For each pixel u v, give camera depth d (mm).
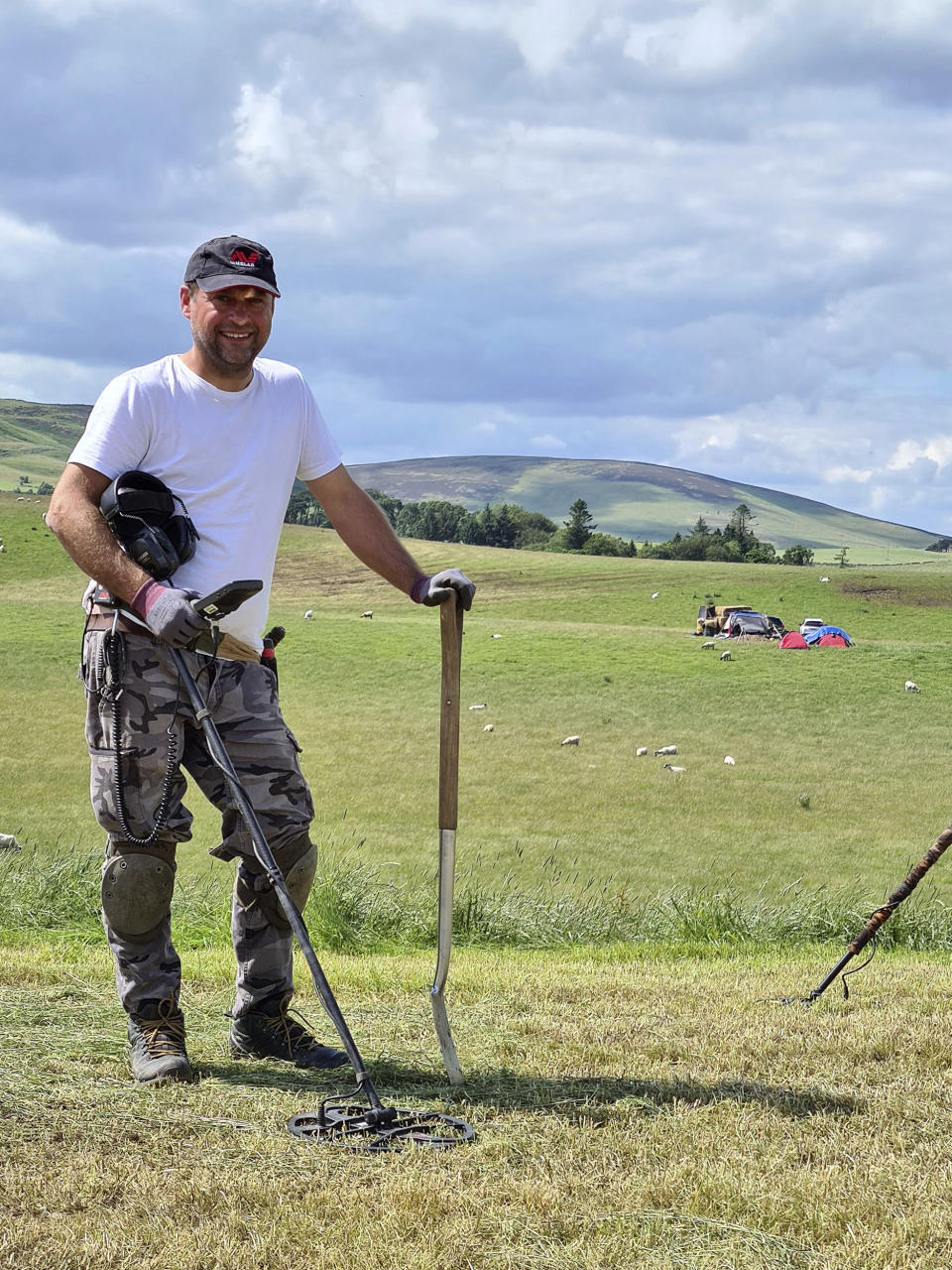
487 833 24047
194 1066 3709
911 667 49781
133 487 3672
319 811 25984
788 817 26969
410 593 3865
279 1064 3820
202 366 3822
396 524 181625
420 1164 2914
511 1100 3461
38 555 83750
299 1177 2811
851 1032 4445
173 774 3699
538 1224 2604
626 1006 4914
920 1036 4371
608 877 19609
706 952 8836
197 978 5148
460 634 3672
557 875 18453
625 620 73438
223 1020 4375
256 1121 3170
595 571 92625
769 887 19469
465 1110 3334
